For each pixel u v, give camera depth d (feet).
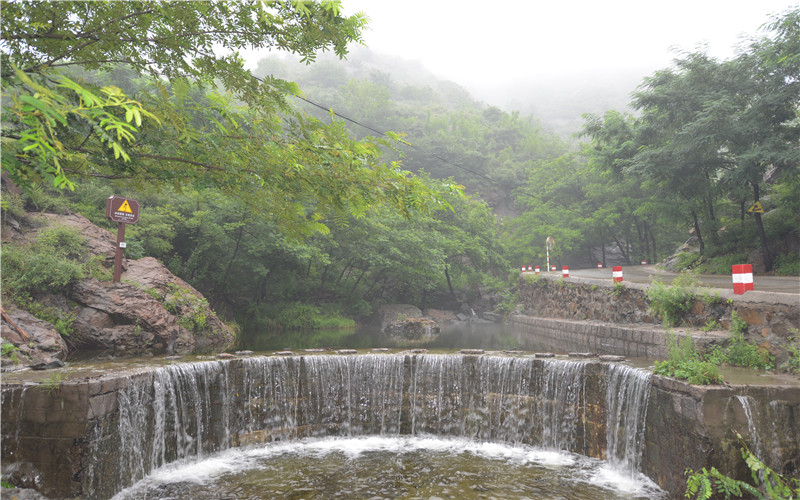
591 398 26.81
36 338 29.60
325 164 14.32
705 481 18.02
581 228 128.67
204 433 26.78
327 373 30.94
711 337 27.91
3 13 11.35
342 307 83.71
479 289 118.42
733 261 64.90
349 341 50.49
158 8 12.47
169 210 55.88
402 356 31.40
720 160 64.39
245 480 22.72
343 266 91.20
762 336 26.27
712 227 72.90
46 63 12.01
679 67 66.08
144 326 37.52
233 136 14.60
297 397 30.19
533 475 23.43
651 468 22.62
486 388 30.19
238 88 14.71
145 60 14.17
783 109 55.72
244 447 27.99
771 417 19.88
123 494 21.17
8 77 10.09
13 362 25.46
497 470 24.07
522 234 138.21
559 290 62.90
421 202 15.67
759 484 19.10
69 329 34.42
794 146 55.16
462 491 21.26
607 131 78.89
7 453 19.74
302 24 13.44
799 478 19.53
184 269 59.26
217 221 62.23
